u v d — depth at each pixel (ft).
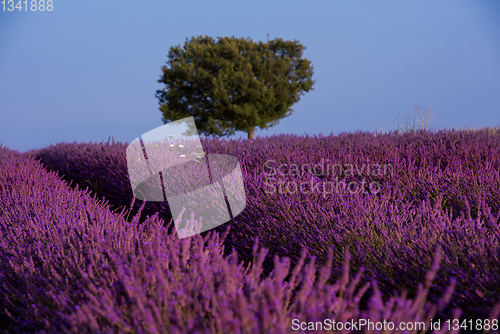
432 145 14.88
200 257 4.74
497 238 6.18
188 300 4.18
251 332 3.21
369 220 7.91
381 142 16.38
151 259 5.46
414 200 10.18
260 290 4.47
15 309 5.50
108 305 4.26
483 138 15.30
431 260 6.02
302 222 8.61
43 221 8.10
